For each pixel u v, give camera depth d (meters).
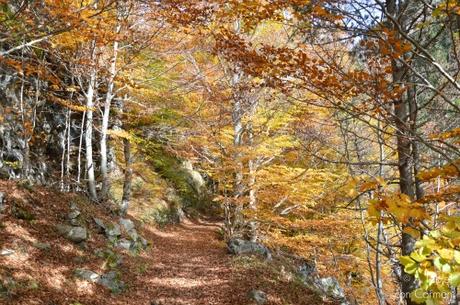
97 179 16.95
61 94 15.77
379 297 6.07
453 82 3.23
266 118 13.10
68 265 9.03
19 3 5.57
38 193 11.04
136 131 16.42
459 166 3.48
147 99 15.01
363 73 4.40
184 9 5.77
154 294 9.77
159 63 14.96
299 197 12.65
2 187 10.06
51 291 7.80
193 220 23.56
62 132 17.06
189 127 14.98
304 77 4.76
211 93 13.33
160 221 19.53
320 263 12.31
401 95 4.97
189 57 14.16
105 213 13.56
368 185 3.37
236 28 9.63
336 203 12.13
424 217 2.58
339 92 4.86
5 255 7.97
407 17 4.67
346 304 10.89
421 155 5.68
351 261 11.72
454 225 2.21
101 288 8.92
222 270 11.58
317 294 11.08
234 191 13.77
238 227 15.52
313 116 9.54
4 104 12.95
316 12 4.07
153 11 8.82
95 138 18.03
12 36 5.25
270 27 11.70
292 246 12.36
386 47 3.85
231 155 13.19
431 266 2.07
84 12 5.48
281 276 11.44
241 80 12.45
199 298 9.73
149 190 20.73
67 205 11.56
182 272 11.73
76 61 11.79
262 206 14.00
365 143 7.54
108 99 14.36
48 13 5.41
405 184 5.28
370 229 10.65
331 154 10.29
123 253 11.52
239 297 9.70
